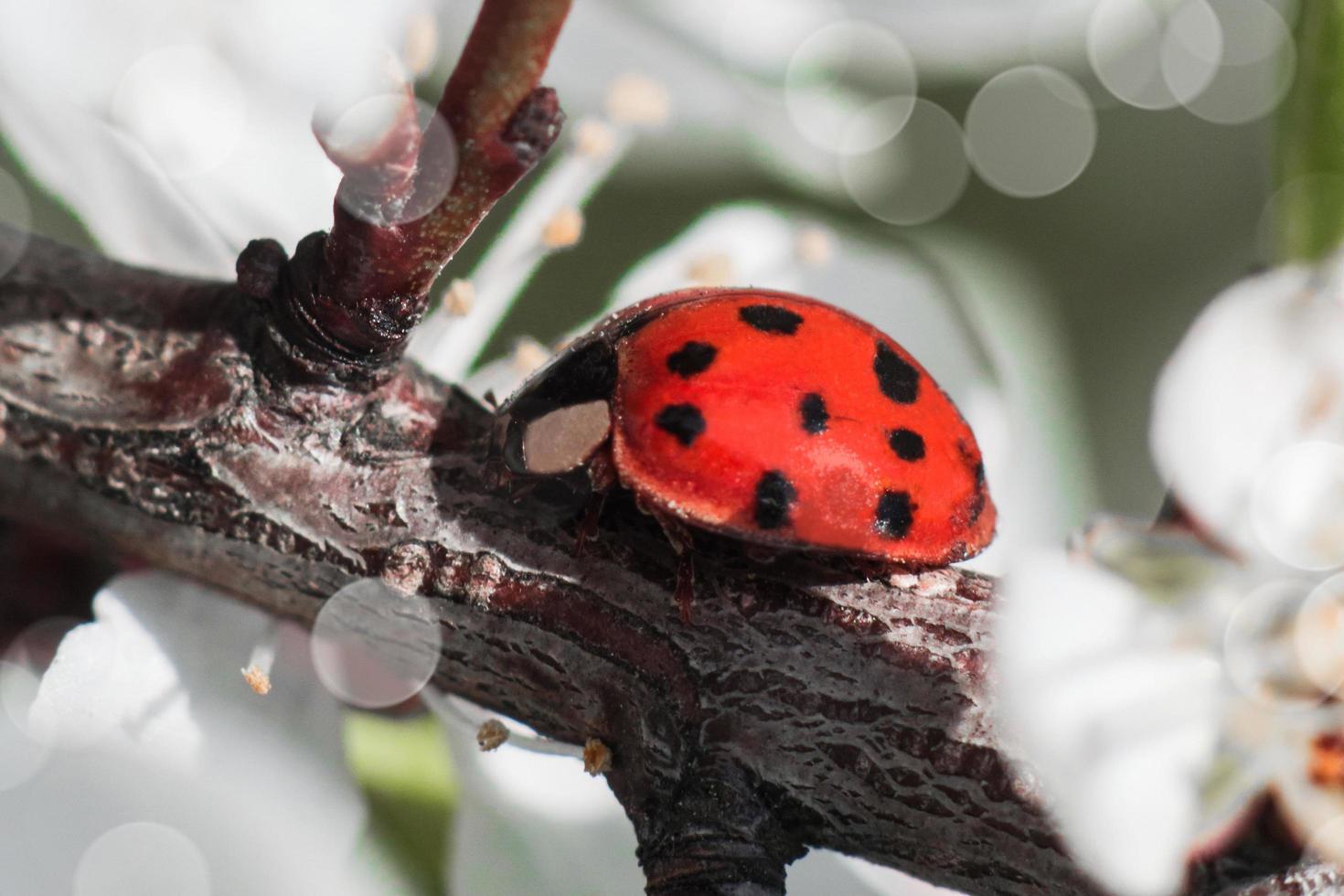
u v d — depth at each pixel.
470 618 0.06
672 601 0.06
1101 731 0.06
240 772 0.06
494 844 0.06
